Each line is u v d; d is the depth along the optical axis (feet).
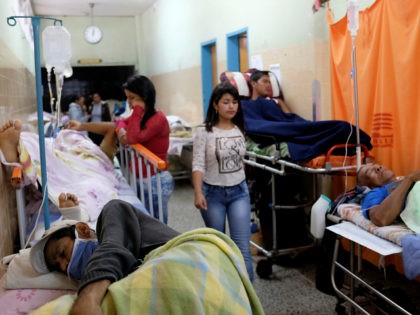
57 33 6.21
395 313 6.77
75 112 25.38
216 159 7.87
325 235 7.44
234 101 7.87
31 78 15.89
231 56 15.66
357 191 7.77
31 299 4.69
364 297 8.01
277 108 11.15
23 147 6.83
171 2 21.83
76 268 4.62
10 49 9.12
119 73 29.07
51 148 8.02
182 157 19.27
